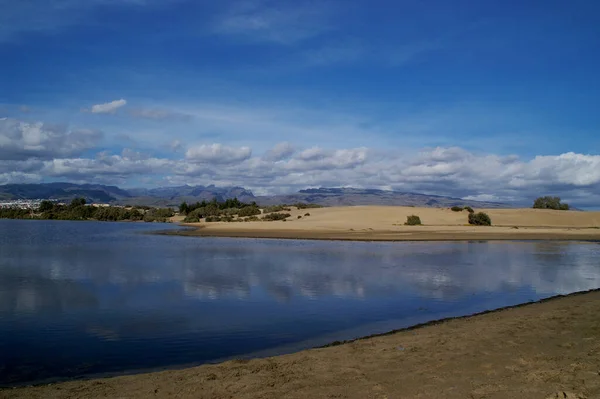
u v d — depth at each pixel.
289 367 9.70
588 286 22.39
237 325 14.63
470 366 9.43
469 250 42.12
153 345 12.54
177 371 9.66
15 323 14.87
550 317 14.00
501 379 8.55
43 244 47.97
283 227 78.88
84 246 45.50
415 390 8.10
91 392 8.43
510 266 30.02
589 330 12.22
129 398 8.08
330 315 16.03
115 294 19.78
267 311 16.64
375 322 15.07
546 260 34.00
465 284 22.62
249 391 8.26
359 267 28.98
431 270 27.70
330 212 117.19
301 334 13.64
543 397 7.58
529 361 9.63
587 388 7.88
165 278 24.16
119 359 11.35
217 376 9.18
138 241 52.97
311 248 43.75
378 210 116.75
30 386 9.05
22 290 20.64
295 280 23.56
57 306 17.36
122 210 151.38
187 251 40.12
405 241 53.88
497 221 100.06
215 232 68.19
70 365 10.88
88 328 14.26
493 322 13.67
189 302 18.17
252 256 35.81
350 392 8.09
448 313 16.41
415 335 12.39
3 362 11.09
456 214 108.81
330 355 10.56
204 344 12.60
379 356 10.38
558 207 127.69
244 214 128.12
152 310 16.75
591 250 43.28
